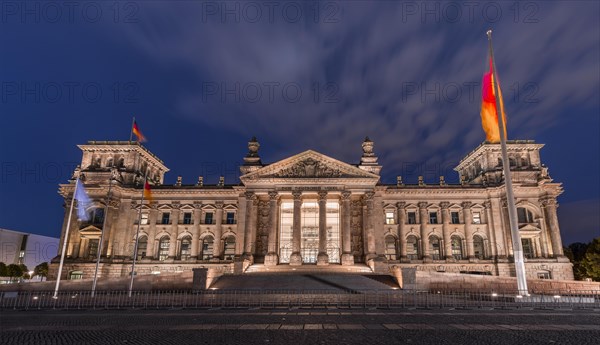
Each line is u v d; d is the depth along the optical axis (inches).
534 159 3275.1
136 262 3129.9
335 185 2979.8
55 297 1529.3
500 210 3157.0
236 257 2992.1
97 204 3129.9
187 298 1561.3
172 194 3326.8
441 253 3193.9
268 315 1040.2
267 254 2861.7
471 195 3248.0
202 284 1959.9
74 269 2979.8
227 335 705.0
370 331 748.0
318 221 3208.7
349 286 2039.9
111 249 3100.4
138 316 1035.3
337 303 1390.3
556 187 3110.2
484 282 2126.0
